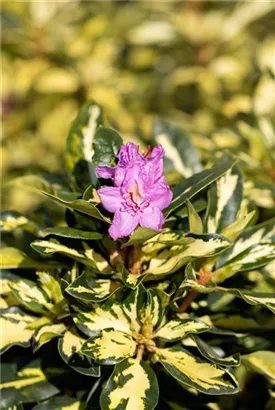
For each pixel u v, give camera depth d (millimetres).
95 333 1069
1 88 1979
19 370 1130
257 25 2354
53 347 1148
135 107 2143
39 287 1128
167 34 2092
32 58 1981
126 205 1025
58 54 1969
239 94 1869
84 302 1073
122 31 2176
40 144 2002
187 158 1266
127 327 1080
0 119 2018
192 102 2201
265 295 1072
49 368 1134
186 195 1074
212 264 1107
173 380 1128
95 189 1092
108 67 2010
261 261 1118
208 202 1133
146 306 1070
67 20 2053
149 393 1040
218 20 2088
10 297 1155
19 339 1116
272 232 1142
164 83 2172
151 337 1079
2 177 1798
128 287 1062
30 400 1109
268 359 1100
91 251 1104
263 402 1235
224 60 2061
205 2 2174
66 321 1118
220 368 1058
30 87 1968
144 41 2094
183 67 2125
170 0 2246
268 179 1381
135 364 1060
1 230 1186
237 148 1384
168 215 1094
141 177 1026
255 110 1492
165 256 1095
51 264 1138
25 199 1975
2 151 1914
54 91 1931
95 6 2246
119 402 1032
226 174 1165
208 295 1151
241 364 1126
